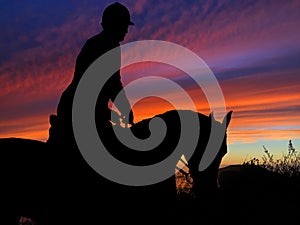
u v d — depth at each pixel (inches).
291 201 139.9
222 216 134.6
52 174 120.4
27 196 120.5
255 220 135.8
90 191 120.7
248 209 137.7
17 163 120.5
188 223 131.2
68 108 121.1
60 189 120.5
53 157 121.0
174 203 127.5
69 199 120.7
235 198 140.9
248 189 143.3
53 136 122.0
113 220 121.6
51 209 121.0
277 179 146.7
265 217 136.3
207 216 132.9
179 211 130.3
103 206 121.2
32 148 122.0
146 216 123.6
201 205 132.3
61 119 121.6
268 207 138.3
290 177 147.9
